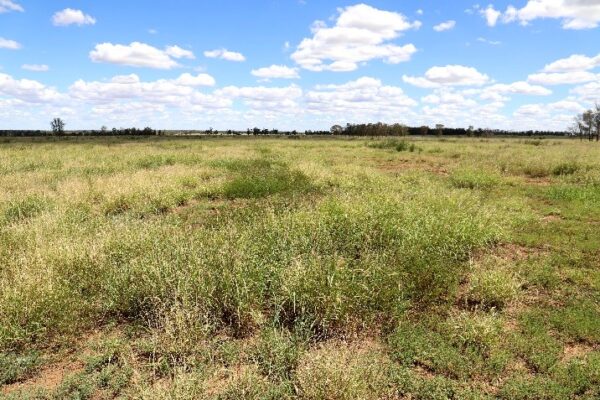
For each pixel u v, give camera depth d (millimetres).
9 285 4707
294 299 4340
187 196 10719
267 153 24172
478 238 6688
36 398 3393
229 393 3371
